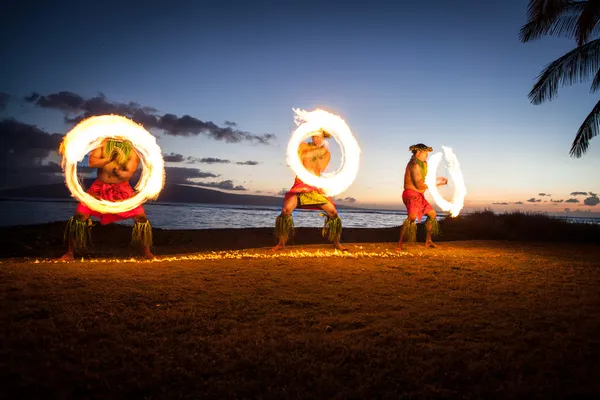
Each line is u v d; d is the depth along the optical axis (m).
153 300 5.12
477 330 4.30
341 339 4.01
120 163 8.83
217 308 4.91
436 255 9.42
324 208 10.48
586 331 4.21
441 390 3.15
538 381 3.24
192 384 3.24
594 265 8.12
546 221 18.89
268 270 7.10
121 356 3.62
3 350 3.64
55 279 6.00
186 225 26.53
